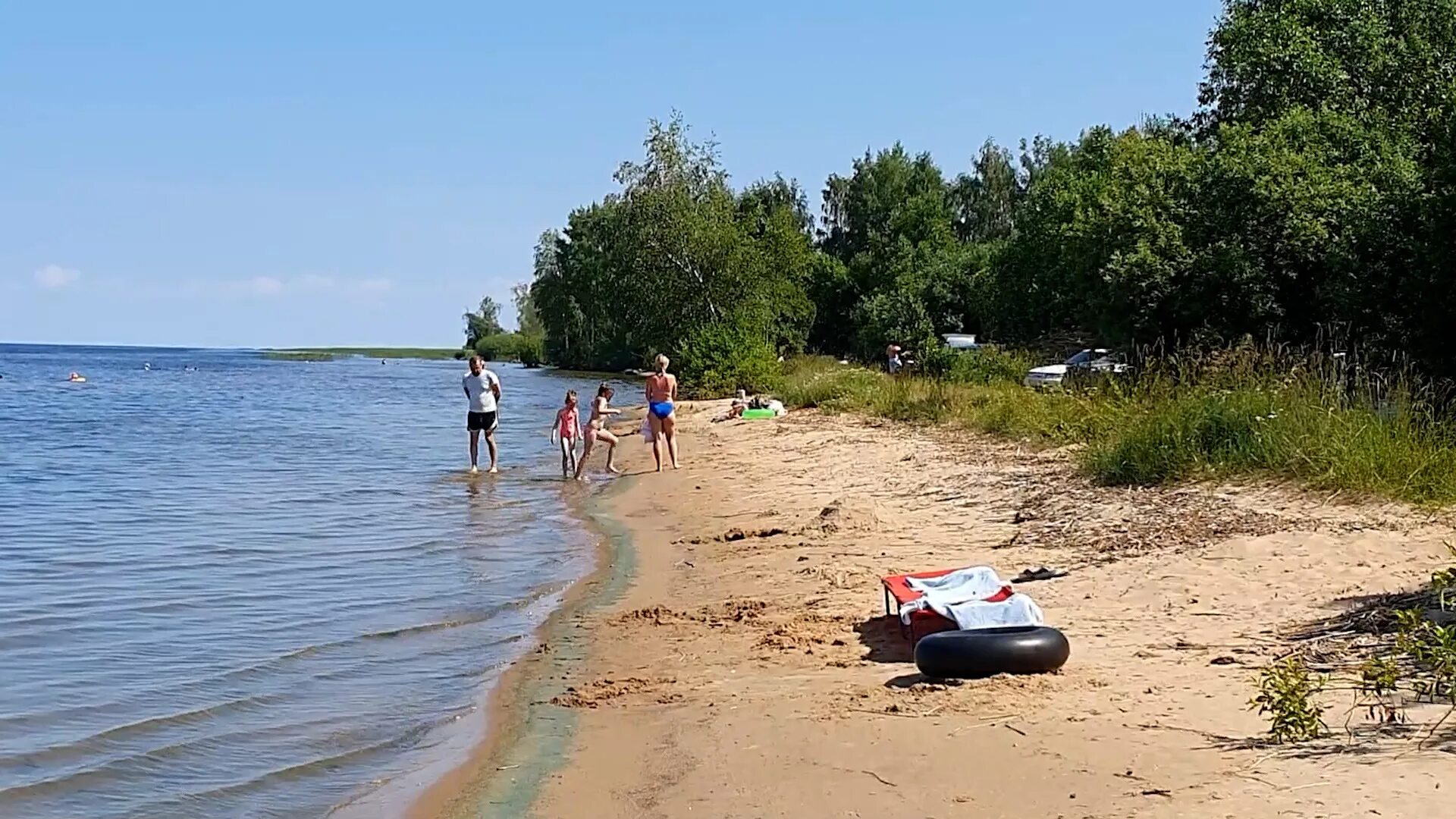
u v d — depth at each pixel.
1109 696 6.80
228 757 7.06
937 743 6.21
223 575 12.71
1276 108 32.16
